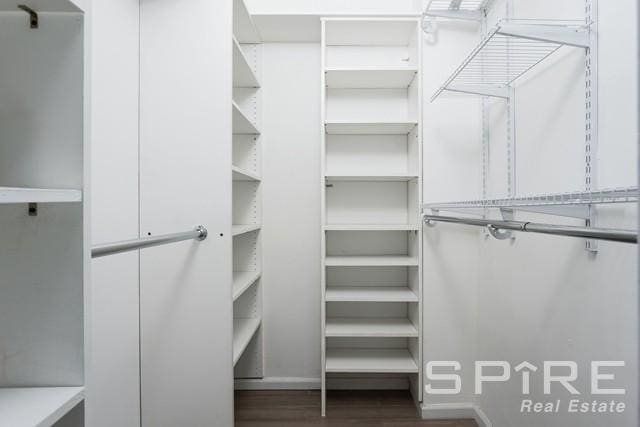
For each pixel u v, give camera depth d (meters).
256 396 2.20
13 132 0.64
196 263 1.57
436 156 2.01
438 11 1.92
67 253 0.64
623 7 1.01
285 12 2.00
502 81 1.70
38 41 0.64
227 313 1.56
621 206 1.02
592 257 1.13
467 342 2.02
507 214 1.32
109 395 1.36
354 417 2.00
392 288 2.23
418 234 2.01
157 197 1.56
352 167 2.29
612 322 1.05
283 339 2.29
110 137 1.36
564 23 1.25
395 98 2.29
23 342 0.64
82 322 0.64
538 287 1.43
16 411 0.57
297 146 2.28
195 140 1.56
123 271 1.45
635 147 0.96
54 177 0.63
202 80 1.57
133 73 1.53
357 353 2.20
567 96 1.26
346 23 2.03
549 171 1.37
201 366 1.56
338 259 2.10
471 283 2.01
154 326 1.56
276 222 2.28
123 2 1.45
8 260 0.64
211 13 1.57
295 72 2.28
